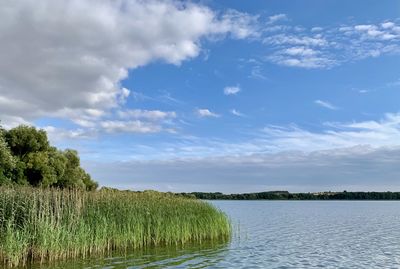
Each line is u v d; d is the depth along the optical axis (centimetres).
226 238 3969
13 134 5600
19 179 5081
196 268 2369
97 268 2266
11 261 2238
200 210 3844
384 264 2759
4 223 2442
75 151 6856
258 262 2670
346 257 3048
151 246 3200
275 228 5731
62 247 2488
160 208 3419
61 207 2809
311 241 4109
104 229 2823
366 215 10169
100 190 3447
